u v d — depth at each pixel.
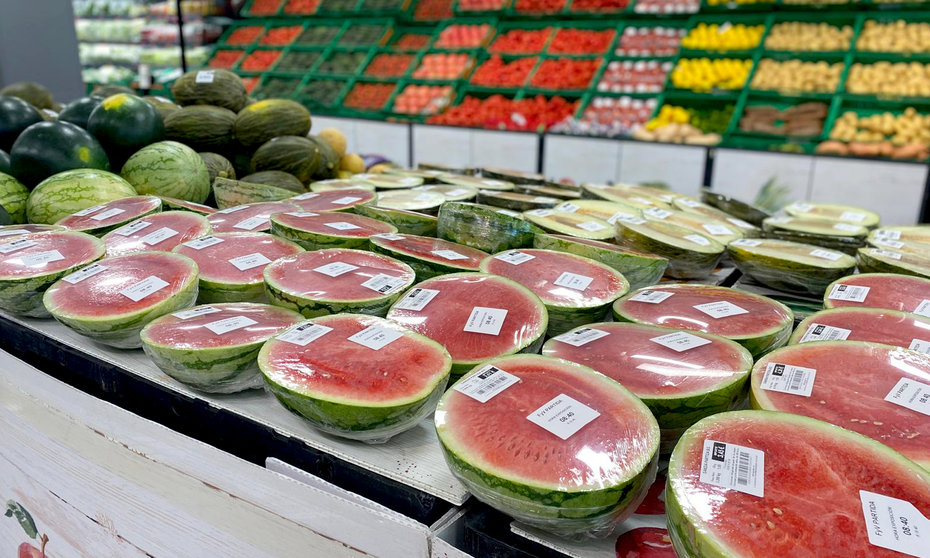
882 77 4.45
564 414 0.73
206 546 0.98
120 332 1.05
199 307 1.07
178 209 1.66
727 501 0.59
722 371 0.82
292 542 0.86
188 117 2.25
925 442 0.69
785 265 1.32
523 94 5.46
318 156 2.34
